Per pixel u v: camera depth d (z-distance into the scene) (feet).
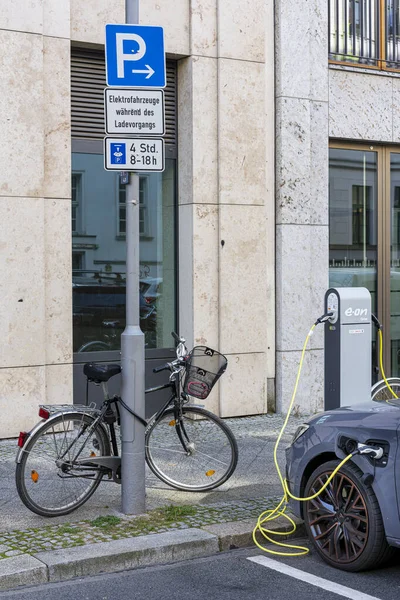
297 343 33.65
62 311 28.73
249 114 32.24
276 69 33.27
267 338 33.24
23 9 27.48
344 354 21.75
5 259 27.35
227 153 31.78
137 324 19.51
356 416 17.29
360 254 36.70
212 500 20.94
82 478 19.88
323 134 34.50
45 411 19.21
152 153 19.12
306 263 33.86
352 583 16.22
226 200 31.78
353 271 36.50
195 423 21.86
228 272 31.86
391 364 37.78
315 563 17.48
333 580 16.40
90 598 15.38
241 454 25.89
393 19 36.99
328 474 17.33
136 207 19.29
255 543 18.48
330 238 35.76
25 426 27.81
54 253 28.53
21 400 27.71
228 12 31.76
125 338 19.34
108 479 20.31
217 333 31.99
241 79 32.04
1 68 27.20
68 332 28.89
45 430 19.25
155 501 20.80
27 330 27.76
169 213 32.48
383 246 37.32
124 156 18.95
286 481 18.70
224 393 31.83
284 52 33.17
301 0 33.55
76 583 16.16
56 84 28.48
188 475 21.84
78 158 30.40
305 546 18.62
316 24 34.12
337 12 35.58
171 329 32.53
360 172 36.58
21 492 18.81
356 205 36.50
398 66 37.17
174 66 32.17
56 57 28.45
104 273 31.04
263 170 32.63
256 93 32.40
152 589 15.89
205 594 15.64
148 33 19.06
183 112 31.83
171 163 32.35
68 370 28.91
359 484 16.52
